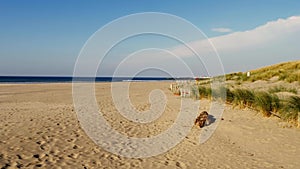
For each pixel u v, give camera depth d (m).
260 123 8.11
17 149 5.93
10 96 20.28
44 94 22.20
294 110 7.82
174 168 5.11
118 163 5.38
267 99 9.12
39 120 9.41
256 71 29.91
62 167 5.00
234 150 6.08
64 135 7.34
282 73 20.08
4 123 8.76
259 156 5.59
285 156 5.47
